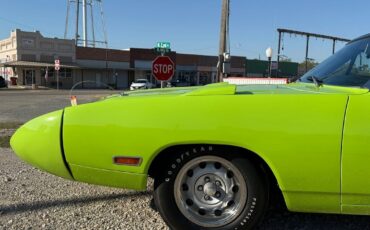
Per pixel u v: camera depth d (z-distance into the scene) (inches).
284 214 154.6
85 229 144.3
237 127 120.3
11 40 2252.7
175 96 128.9
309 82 153.1
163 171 130.7
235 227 128.4
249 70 3161.9
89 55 2439.7
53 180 204.2
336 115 117.0
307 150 117.5
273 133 119.0
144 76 2706.7
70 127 130.0
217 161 128.0
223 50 760.3
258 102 122.0
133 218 154.1
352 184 116.9
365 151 114.9
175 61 2851.9
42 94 1318.9
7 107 751.1
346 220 149.8
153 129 124.1
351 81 134.5
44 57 2262.6
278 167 119.6
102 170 129.0
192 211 131.3
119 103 129.8
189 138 122.3
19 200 174.4
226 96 124.8
